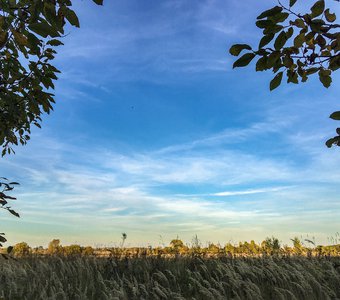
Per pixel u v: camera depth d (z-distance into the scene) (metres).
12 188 3.26
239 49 2.15
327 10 2.16
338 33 2.21
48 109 3.66
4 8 2.15
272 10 1.97
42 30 1.84
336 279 8.24
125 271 9.35
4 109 3.71
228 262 9.59
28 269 8.95
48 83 3.52
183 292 8.02
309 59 2.46
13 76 3.46
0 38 2.13
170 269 9.48
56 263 10.08
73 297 7.29
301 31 2.27
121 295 7.23
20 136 4.62
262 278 8.59
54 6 1.79
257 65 2.24
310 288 7.39
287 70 2.53
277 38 2.10
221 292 7.78
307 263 9.47
